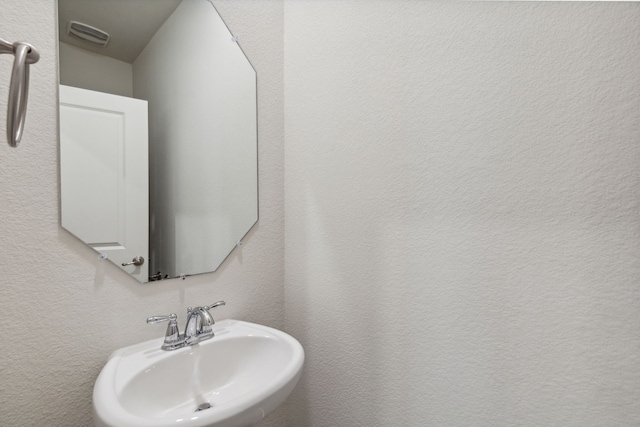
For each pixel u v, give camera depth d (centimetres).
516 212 83
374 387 107
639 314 70
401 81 101
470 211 89
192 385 86
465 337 91
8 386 69
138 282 89
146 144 92
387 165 104
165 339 87
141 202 91
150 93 94
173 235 98
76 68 79
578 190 75
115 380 70
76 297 78
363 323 109
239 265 115
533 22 80
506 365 85
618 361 72
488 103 86
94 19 83
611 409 73
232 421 60
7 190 69
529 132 81
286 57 130
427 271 96
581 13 75
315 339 122
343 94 113
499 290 85
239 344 97
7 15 69
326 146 118
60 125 76
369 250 108
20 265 70
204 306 102
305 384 125
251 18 119
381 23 105
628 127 70
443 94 93
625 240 71
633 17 70
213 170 108
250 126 119
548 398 80
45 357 74
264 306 123
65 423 77
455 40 91
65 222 76
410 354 100
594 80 74
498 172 85
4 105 68
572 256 76
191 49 103
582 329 75
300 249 126
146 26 93
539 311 80
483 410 88
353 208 111
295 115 127
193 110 103
